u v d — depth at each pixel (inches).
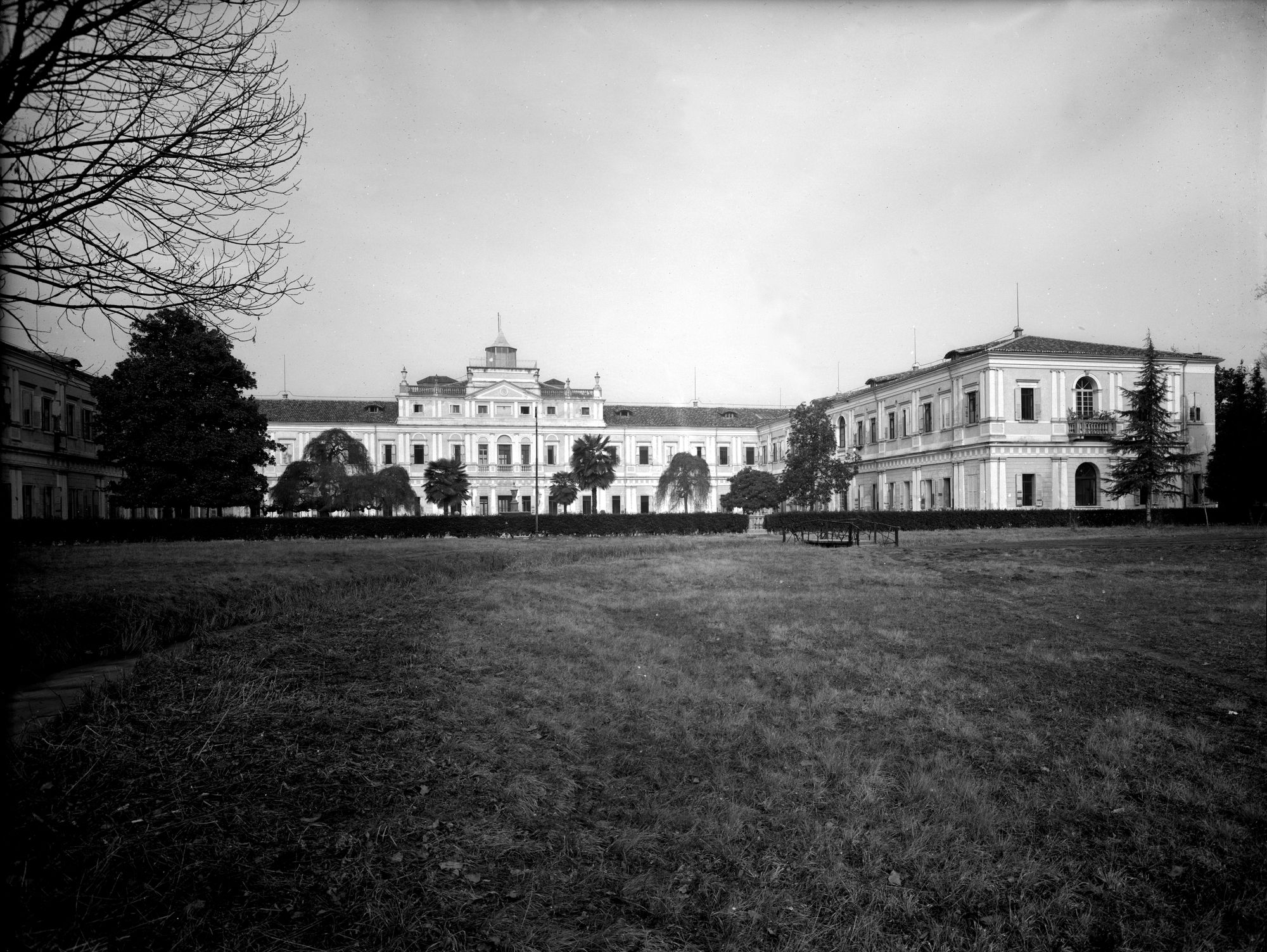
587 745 244.5
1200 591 598.2
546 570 796.0
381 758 206.2
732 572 778.8
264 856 149.9
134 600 374.0
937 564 834.2
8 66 187.5
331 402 2632.9
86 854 140.9
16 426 1384.1
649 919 154.0
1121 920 168.2
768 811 207.9
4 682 246.4
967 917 168.1
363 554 845.8
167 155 224.4
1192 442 1596.9
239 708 227.3
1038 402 1561.3
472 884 154.2
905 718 290.0
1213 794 226.8
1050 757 254.1
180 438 1494.8
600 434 2709.2
